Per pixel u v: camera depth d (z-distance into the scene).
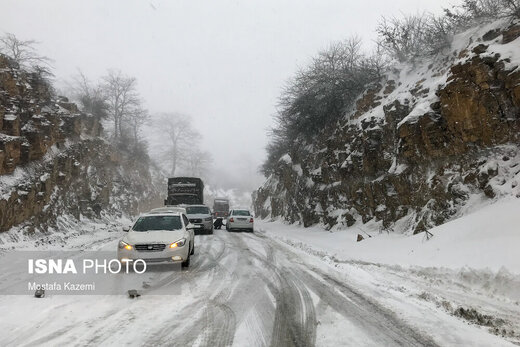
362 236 16.86
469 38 18.17
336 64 27.11
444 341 4.94
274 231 26.41
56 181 22.36
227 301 6.94
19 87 19.94
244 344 4.84
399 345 4.82
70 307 6.47
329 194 24.66
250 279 8.95
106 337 5.04
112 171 38.44
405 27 23.67
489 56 13.24
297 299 7.11
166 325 5.56
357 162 20.89
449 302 6.71
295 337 5.12
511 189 11.17
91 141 32.34
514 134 12.34
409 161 16.33
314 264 11.20
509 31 14.08
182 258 9.76
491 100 12.93
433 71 19.08
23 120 19.84
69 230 21.20
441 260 9.26
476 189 12.64
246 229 25.11
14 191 16.17
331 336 5.16
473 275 7.68
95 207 28.62
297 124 29.70
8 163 16.89
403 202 16.25
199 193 30.09
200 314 6.11
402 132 16.25
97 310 6.29
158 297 7.20
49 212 19.77
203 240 18.44
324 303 6.84
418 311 6.30
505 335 5.15
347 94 25.66
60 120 26.34
